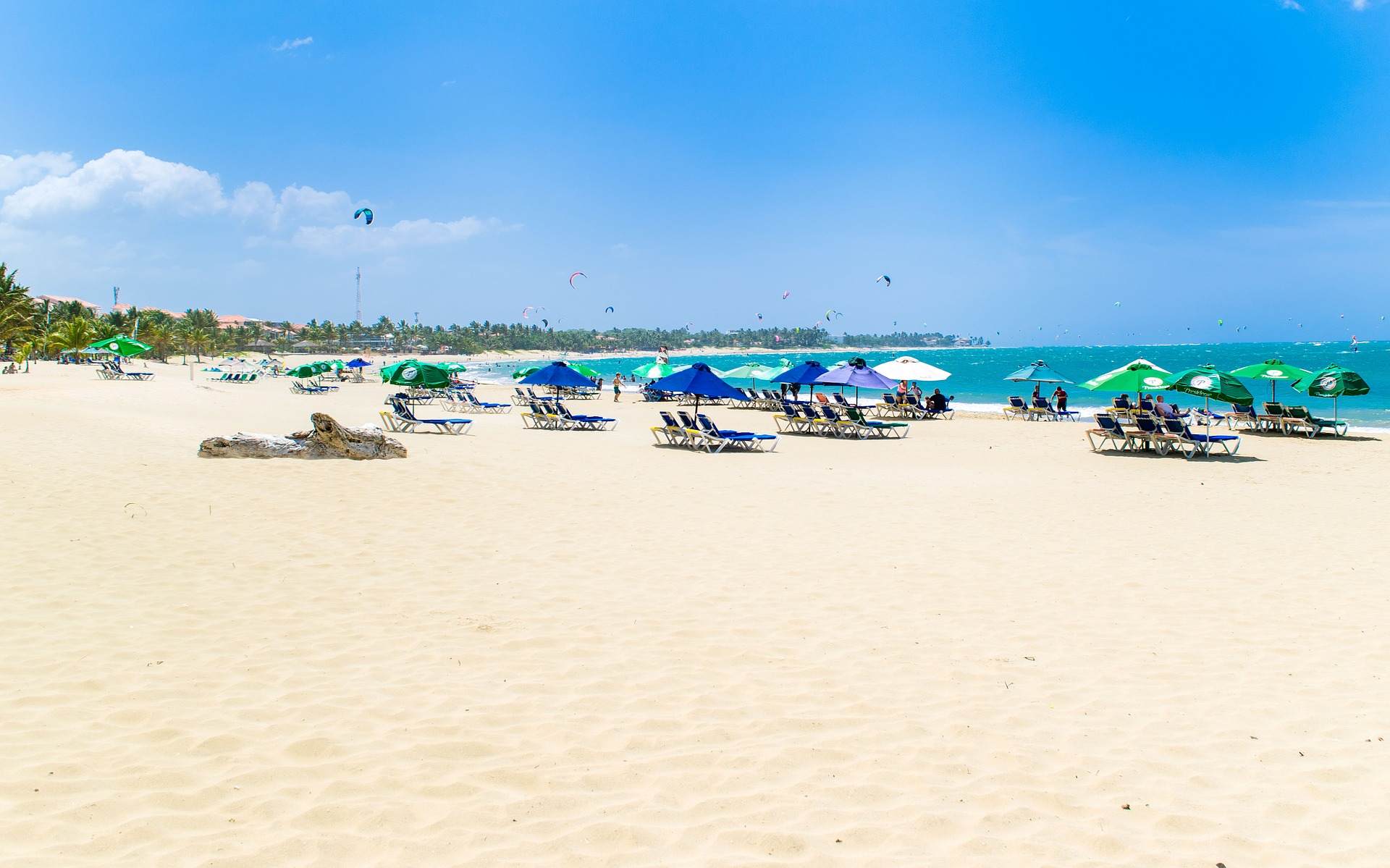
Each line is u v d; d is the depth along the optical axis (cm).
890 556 797
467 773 370
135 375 4853
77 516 848
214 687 455
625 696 462
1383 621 608
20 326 6962
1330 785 371
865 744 408
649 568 739
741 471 1388
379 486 1100
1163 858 314
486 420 2459
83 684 451
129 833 310
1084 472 1431
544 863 302
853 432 2127
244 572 686
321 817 328
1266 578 729
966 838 326
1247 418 2200
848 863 307
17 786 339
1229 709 455
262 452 1291
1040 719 441
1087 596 671
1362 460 1614
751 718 437
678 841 320
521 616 598
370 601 623
